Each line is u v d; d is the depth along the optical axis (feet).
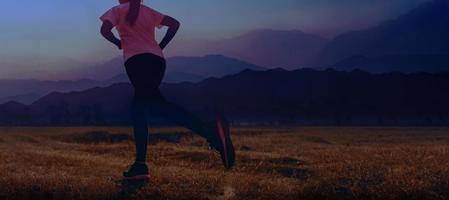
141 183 21.01
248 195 19.63
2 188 20.04
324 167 27.14
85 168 26.55
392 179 20.15
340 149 45.29
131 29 21.33
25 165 27.50
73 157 32.37
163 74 21.68
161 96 21.34
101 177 22.71
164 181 21.57
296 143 67.77
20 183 20.30
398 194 18.76
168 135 77.82
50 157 32.12
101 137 93.81
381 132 125.39
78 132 100.01
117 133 96.84
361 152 38.60
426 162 28.50
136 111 21.35
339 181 20.56
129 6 21.39
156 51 21.35
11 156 32.73
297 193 19.48
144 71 21.09
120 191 19.72
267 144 63.41
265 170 27.40
